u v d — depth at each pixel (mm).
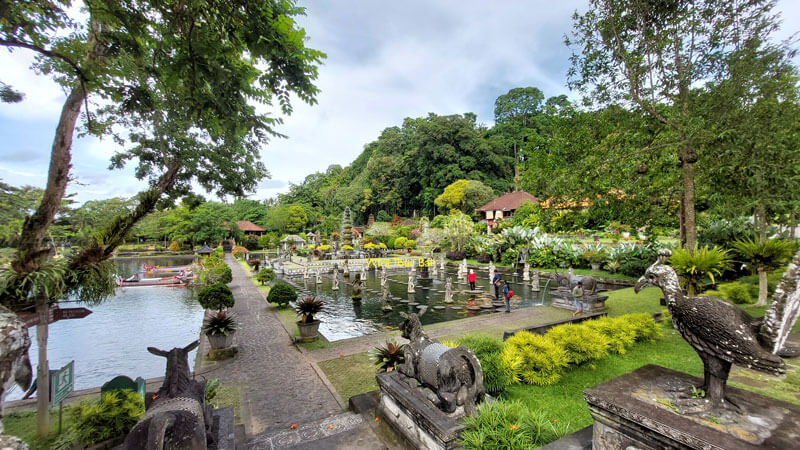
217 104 5348
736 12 8109
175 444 2996
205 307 9922
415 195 63531
